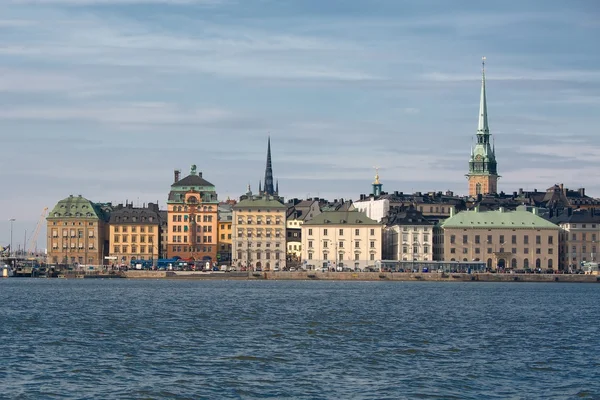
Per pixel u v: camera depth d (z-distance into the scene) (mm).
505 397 139875
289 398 137500
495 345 194250
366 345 191500
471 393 142125
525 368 163500
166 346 186250
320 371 158125
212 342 193500
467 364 167125
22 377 150125
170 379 149500
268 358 170750
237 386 144875
